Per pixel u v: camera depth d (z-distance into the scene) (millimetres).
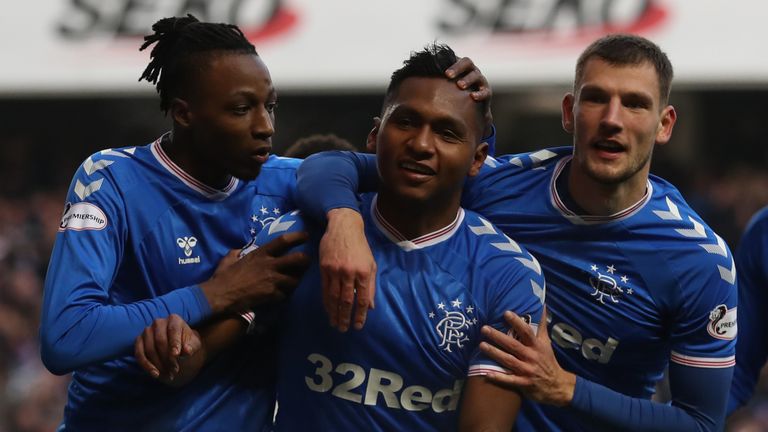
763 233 8266
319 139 9289
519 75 20703
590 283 6781
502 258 6250
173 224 6500
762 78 20703
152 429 6555
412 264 6176
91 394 6625
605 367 6891
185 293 6137
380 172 6062
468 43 21062
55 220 23938
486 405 5988
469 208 6980
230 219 6668
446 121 5898
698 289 6676
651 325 6773
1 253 22688
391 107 5996
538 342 6113
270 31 21562
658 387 10453
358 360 6148
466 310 6148
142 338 5887
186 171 6555
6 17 22234
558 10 20859
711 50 20891
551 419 6895
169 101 6539
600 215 6719
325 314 6172
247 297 6152
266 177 6980
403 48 21344
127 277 6473
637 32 20891
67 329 5945
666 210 6781
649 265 6707
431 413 6254
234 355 6711
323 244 5824
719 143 25859
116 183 6414
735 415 17859
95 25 22062
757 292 8352
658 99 6457
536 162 7020
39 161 26312
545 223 6844
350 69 21391
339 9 21562
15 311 21875
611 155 6410
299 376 6293
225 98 6266
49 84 21953
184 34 6414
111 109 26703
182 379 6152
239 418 6676
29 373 20531
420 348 6129
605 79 6398
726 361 6742
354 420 6207
